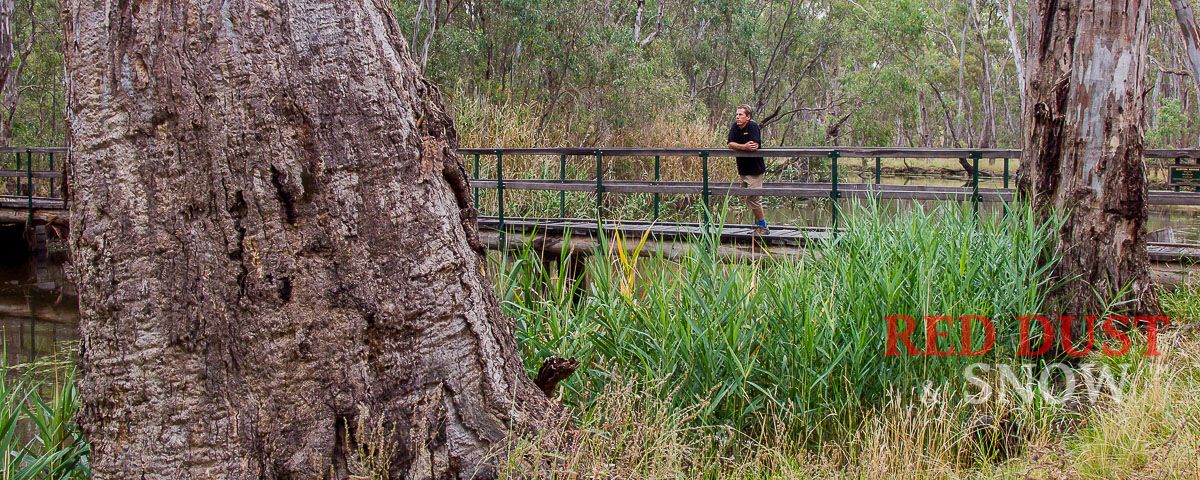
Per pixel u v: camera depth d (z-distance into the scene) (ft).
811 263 17.35
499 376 10.24
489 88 56.54
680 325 14.01
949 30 126.93
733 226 28.96
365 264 9.13
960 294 15.53
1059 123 18.35
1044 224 17.71
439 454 9.54
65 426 12.07
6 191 64.95
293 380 8.93
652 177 59.52
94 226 8.92
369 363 9.20
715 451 13.32
